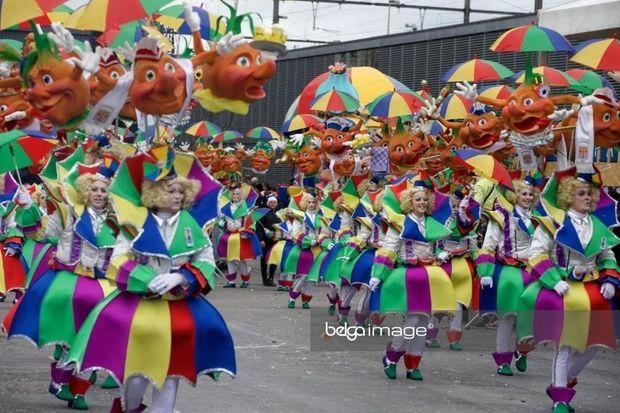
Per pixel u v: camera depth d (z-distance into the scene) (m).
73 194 8.95
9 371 10.88
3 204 11.86
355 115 16.97
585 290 9.56
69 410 9.05
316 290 22.89
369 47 24.20
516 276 12.05
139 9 7.95
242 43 7.31
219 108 7.45
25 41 9.14
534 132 10.10
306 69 26.80
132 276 7.14
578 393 10.84
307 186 19.95
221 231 23.14
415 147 13.55
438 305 11.28
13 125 10.16
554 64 18.25
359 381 11.11
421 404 9.98
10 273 12.56
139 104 7.23
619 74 11.39
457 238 12.95
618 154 14.78
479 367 12.34
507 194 12.23
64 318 8.95
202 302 7.47
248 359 12.32
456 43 21.14
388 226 11.48
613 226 9.65
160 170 7.23
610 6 15.06
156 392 7.33
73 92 7.08
